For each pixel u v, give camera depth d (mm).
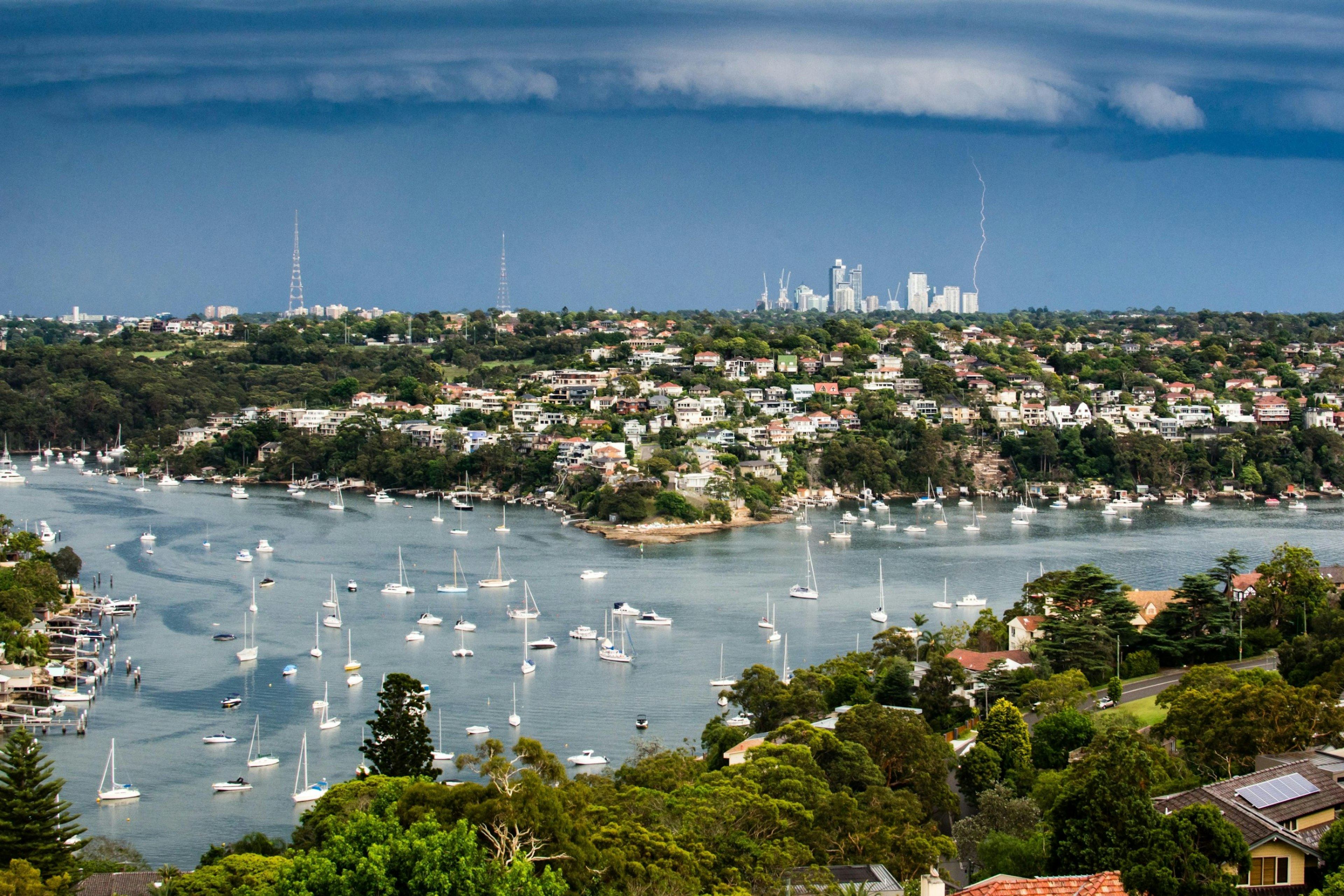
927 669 166375
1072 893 72625
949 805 120750
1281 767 90312
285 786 152250
